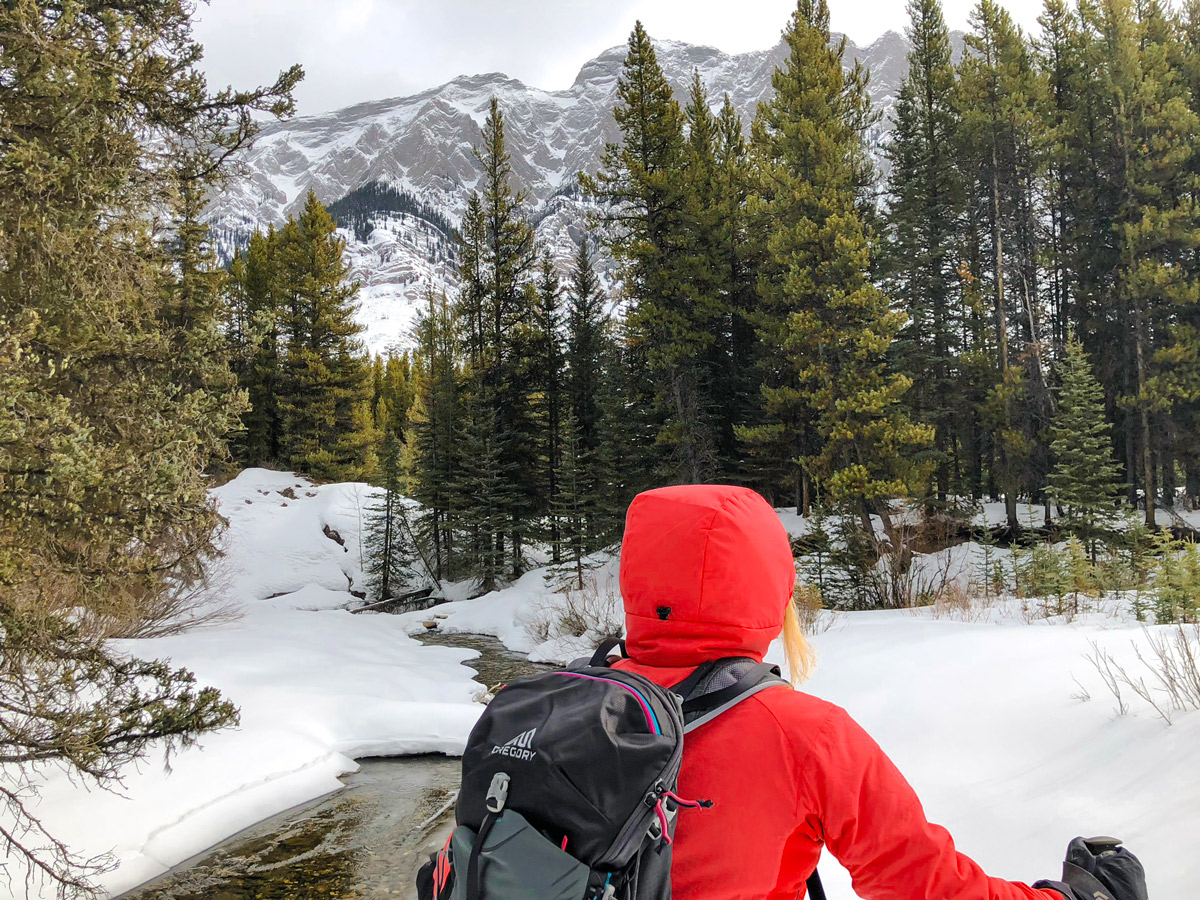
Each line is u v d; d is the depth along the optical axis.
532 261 33.75
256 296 43.94
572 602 17.83
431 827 6.96
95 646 5.35
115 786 6.78
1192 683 4.73
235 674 11.17
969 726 5.60
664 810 0.89
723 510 1.13
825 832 0.97
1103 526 20.52
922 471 20.06
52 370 4.82
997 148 27.41
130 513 5.15
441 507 33.03
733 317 30.53
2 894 5.28
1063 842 3.60
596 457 28.34
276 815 7.25
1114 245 26.08
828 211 21.50
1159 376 23.12
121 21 5.99
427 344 40.53
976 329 28.12
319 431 39.16
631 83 26.73
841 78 23.73
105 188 5.40
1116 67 25.20
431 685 12.51
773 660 8.90
